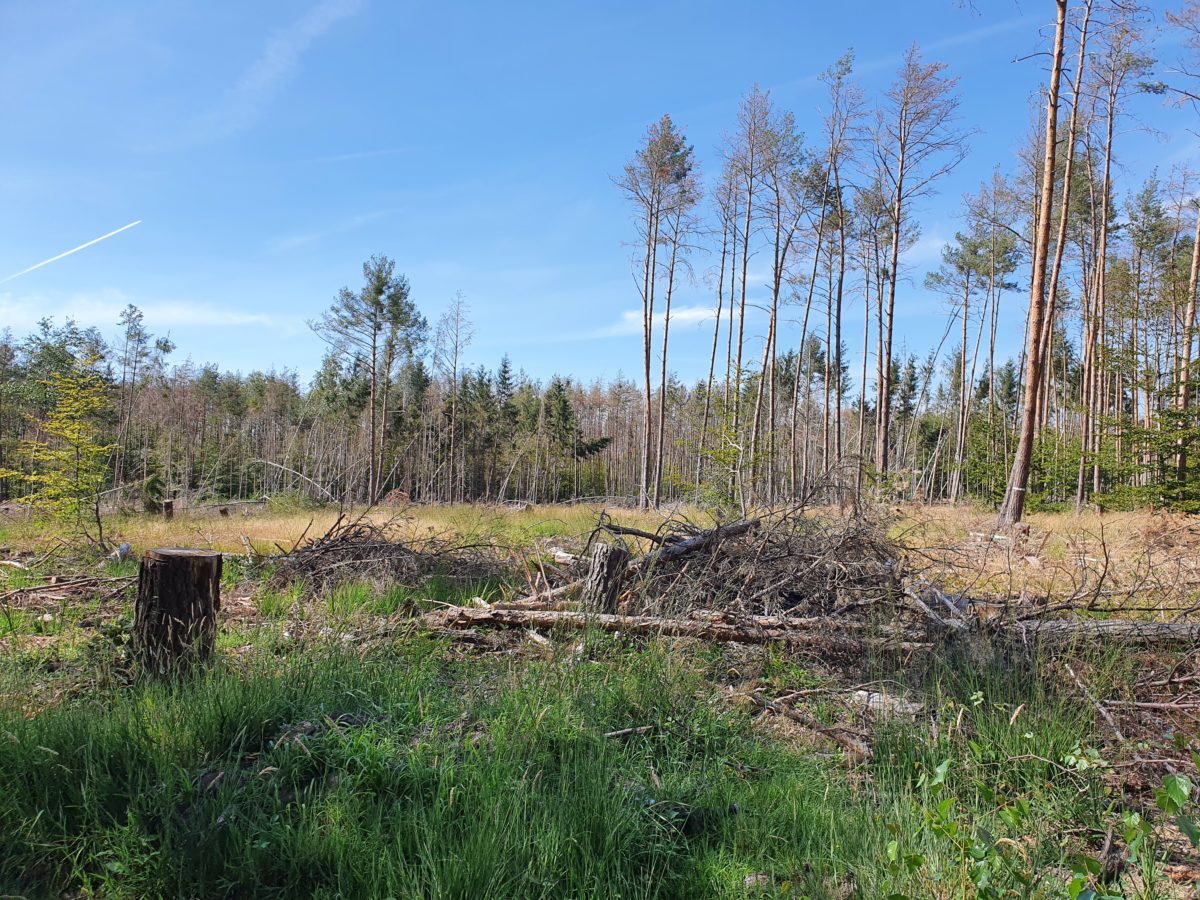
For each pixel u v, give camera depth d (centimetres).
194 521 1598
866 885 257
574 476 5903
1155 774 355
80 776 305
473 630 561
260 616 623
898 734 382
